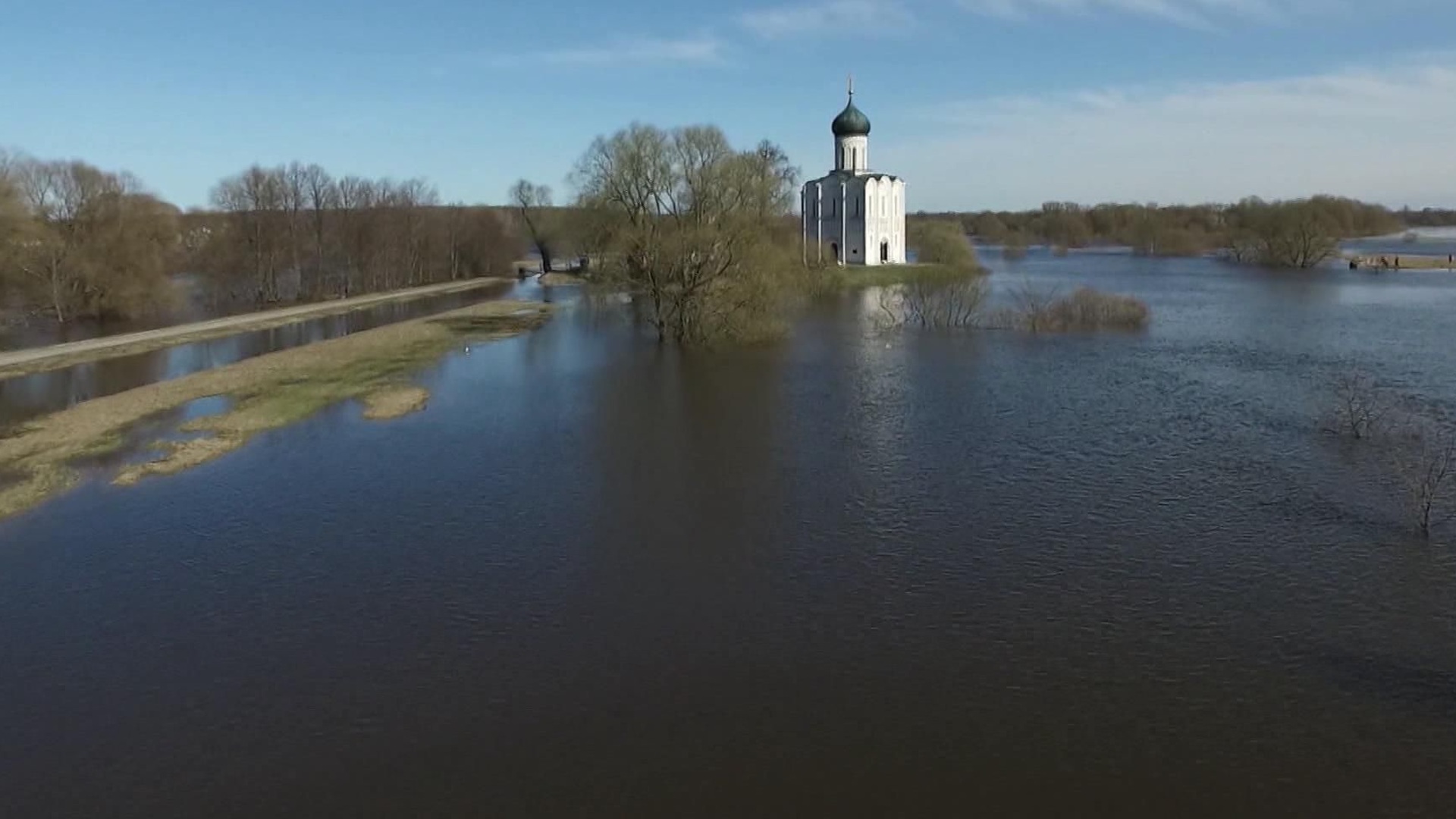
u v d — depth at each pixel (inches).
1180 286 3951.8
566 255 5319.9
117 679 741.9
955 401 1638.8
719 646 773.3
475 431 1487.5
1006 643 767.1
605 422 1536.7
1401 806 561.3
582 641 788.0
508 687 717.9
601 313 3134.8
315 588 901.2
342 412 1643.7
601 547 991.0
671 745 639.1
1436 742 621.0
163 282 3157.0
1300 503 1074.1
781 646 770.8
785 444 1373.0
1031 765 607.8
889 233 4665.4
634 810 574.9
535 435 1456.7
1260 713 660.1
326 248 4160.9
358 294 4052.7
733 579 903.1
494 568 941.2
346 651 779.4
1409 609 808.9
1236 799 571.5
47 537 1043.9
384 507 1125.1
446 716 681.0
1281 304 3147.1
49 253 2859.3
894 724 657.0
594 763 621.9
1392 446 1298.0
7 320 2854.3
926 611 826.8
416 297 4010.8
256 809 585.3
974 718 661.9
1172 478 1175.6
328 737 658.8
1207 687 694.5
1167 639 767.1
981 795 580.1
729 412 1588.3
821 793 585.6
